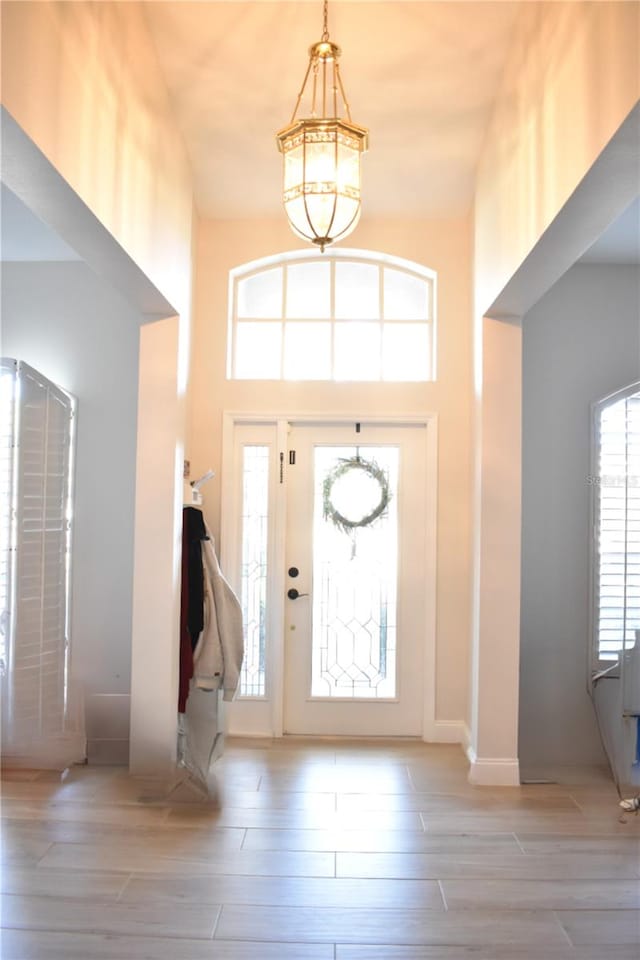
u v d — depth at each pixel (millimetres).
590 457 4973
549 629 4945
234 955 2639
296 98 4211
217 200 4965
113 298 5066
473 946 2713
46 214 2990
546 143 3123
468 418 5043
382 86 4102
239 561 5148
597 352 5020
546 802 4062
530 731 4895
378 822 3768
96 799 4016
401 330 5211
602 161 2533
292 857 3379
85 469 5016
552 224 3043
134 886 3104
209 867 3273
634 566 4523
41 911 2904
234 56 3953
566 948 2711
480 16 3682
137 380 5039
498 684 4359
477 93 4113
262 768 4496
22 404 4402
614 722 4617
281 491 5121
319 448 5195
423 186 4809
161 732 4348
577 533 4973
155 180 3912
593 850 3484
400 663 5098
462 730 4992
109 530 4988
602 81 2471
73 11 2756
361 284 5238
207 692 4660
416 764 4602
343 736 5105
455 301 5070
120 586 4961
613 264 5039
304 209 3016
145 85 3713
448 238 5074
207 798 4035
